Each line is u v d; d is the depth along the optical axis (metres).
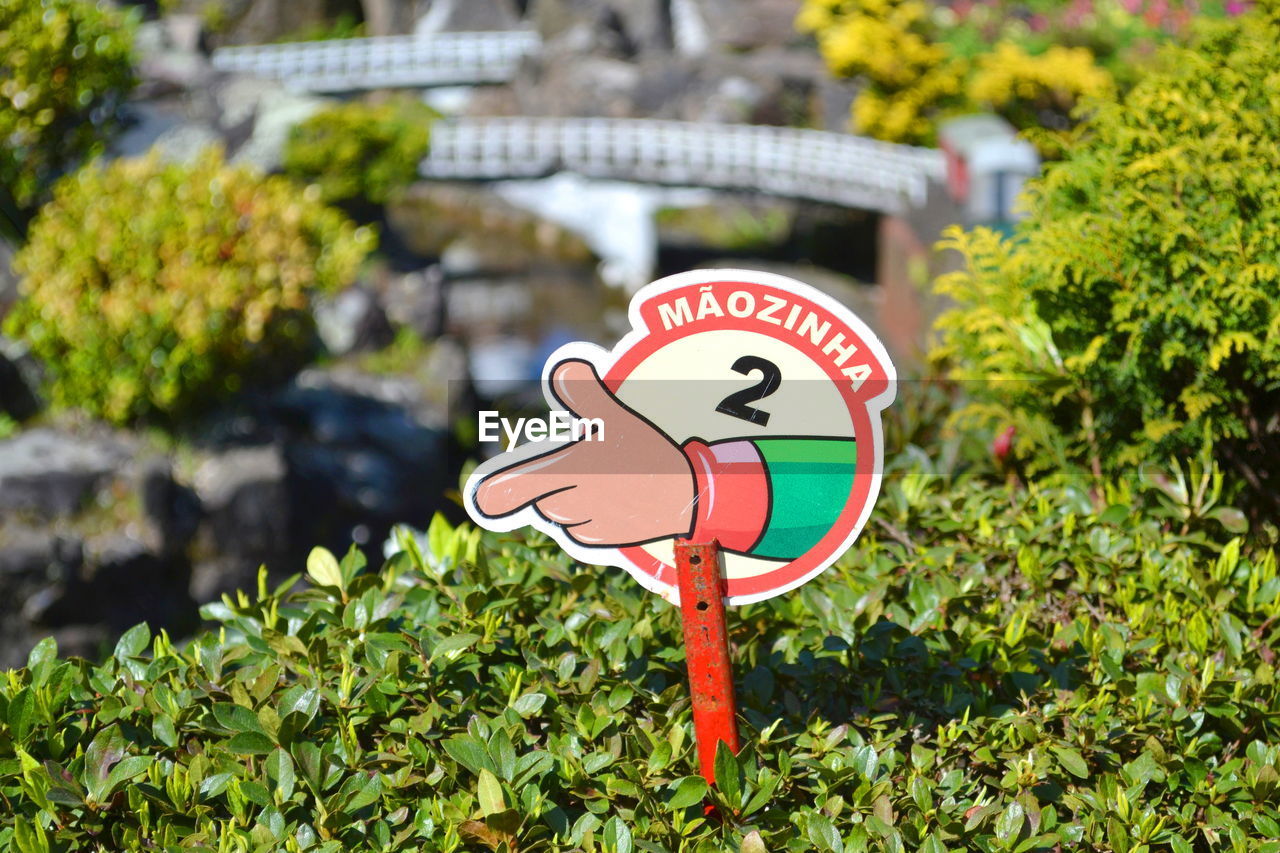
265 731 1.87
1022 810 1.83
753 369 1.96
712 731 1.90
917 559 2.63
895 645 2.23
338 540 8.53
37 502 7.62
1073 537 2.74
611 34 23.83
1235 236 2.76
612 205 21.03
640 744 1.91
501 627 2.29
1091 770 2.08
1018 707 2.21
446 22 26.98
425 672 2.06
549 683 2.09
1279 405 2.93
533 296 18.77
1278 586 2.46
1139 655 2.37
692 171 19.20
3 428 8.32
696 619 1.90
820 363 1.95
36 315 8.27
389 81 24.58
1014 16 19.98
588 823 1.78
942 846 1.75
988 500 2.97
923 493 3.04
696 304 1.95
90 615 7.41
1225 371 2.91
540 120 20.98
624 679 2.14
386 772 1.93
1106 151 3.15
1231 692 2.17
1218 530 2.93
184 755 1.93
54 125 10.61
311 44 25.45
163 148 13.33
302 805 1.83
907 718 2.16
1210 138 2.92
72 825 1.79
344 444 9.18
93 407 8.34
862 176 17.80
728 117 21.09
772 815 1.83
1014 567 2.70
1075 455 3.15
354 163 15.43
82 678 2.14
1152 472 2.97
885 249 17.39
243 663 2.22
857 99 19.83
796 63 22.25
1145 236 2.86
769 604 2.39
